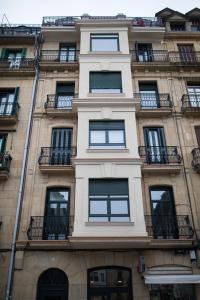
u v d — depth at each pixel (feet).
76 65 60.64
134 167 46.21
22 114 54.95
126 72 57.41
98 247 41.91
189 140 52.24
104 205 43.60
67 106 56.18
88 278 41.27
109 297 40.42
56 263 41.47
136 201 43.32
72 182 47.67
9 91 59.00
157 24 68.90
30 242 41.70
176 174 48.57
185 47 66.69
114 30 63.77
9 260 41.34
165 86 59.00
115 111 52.16
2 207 45.57
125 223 41.37
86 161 46.39
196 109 54.49
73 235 40.24
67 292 40.29
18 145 51.42
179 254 42.19
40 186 47.37
